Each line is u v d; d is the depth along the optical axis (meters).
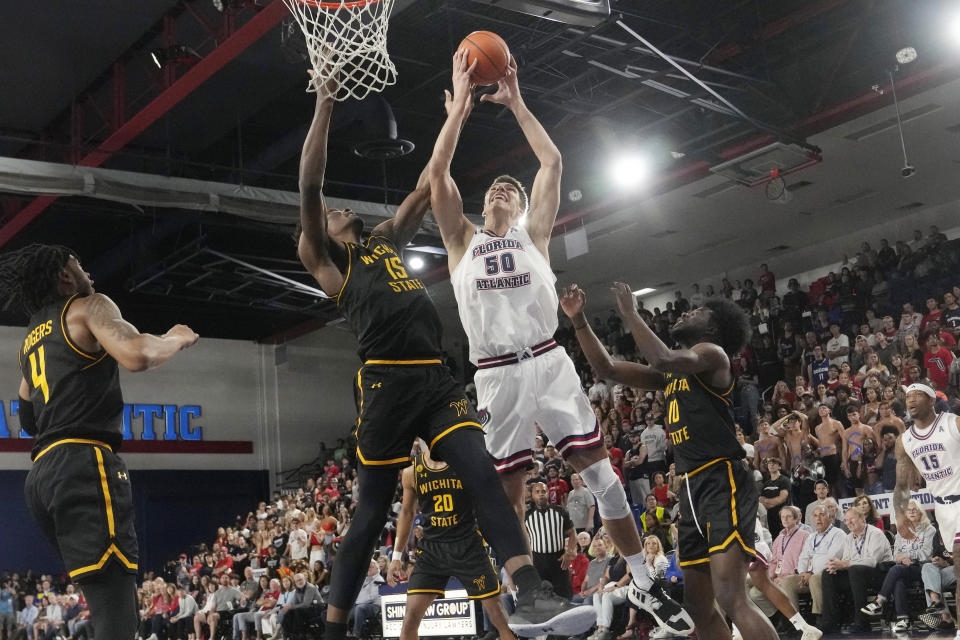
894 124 16.38
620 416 18.27
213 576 20.52
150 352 3.86
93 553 3.89
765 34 16.16
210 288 22.73
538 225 5.10
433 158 4.91
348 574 4.12
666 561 10.78
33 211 18.33
